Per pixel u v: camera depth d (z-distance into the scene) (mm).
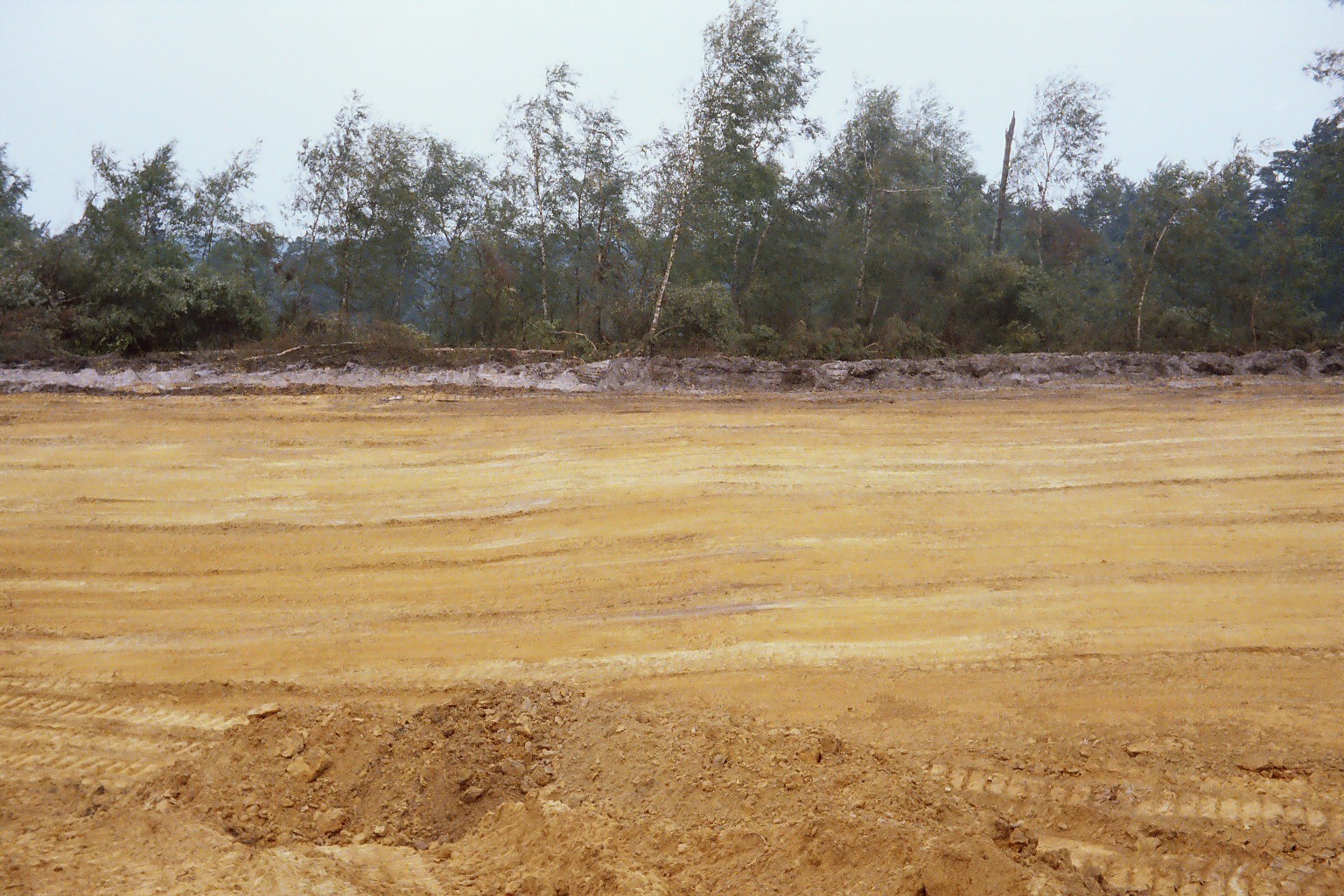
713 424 16344
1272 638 8781
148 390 18500
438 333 25562
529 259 24641
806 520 12000
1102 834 6234
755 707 7984
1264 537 11086
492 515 12508
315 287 26109
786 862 5391
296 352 20281
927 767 7027
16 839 5547
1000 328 26422
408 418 16688
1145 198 25484
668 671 8633
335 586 10672
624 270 23656
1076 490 12938
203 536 12008
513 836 5980
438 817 6418
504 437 15609
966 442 15312
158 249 24562
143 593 10562
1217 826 6215
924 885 4961
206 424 16297
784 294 25750
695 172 22672
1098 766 6996
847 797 6012
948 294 27375
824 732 7375
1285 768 6805
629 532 11797
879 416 16969
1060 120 35094
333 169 24406
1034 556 10805
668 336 22219
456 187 26344
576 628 9539
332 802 6504
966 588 10055
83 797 6422
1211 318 24781
